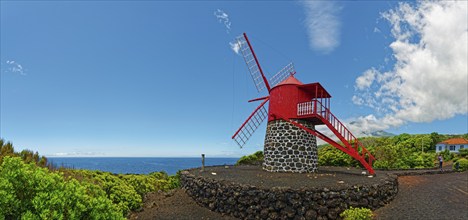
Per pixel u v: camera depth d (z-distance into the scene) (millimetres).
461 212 13180
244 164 29688
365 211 11570
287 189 12438
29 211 5570
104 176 15133
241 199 13297
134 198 14492
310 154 20328
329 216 12102
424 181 21219
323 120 19312
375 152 36781
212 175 17594
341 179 16016
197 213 14445
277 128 20953
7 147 11492
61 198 6055
